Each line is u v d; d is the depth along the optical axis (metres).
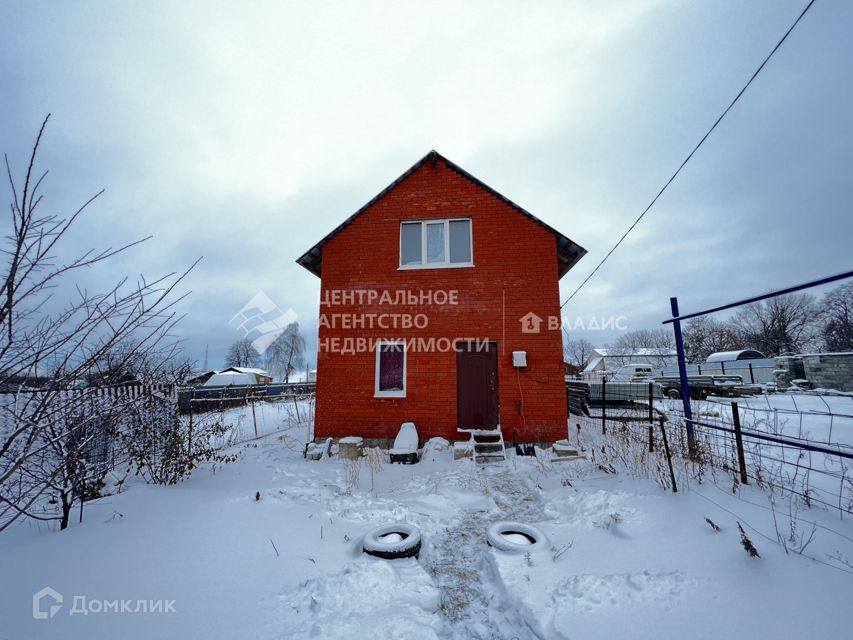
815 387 18.38
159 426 5.70
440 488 5.93
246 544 3.61
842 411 11.65
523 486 6.04
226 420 12.86
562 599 2.79
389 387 9.02
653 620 2.47
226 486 5.73
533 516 4.81
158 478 5.70
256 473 6.62
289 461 7.91
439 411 8.60
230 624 2.48
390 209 9.59
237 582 2.98
